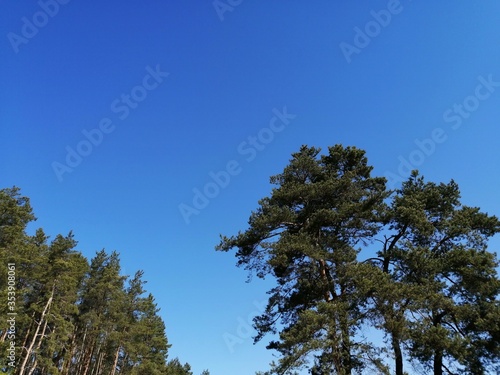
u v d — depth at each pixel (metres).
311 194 23.11
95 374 52.81
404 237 23.48
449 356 18.16
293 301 21.84
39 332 40.28
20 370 34.22
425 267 19.81
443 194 24.83
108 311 46.81
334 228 22.95
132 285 53.50
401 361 20.06
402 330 17.08
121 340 46.78
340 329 17.56
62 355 45.62
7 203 38.12
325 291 20.81
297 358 16.94
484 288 19.34
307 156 25.50
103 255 52.56
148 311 61.31
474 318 18.95
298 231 22.98
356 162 26.33
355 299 18.58
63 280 37.09
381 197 22.73
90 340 48.59
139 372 48.59
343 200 23.45
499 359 18.17
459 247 21.52
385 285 17.88
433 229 22.27
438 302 18.44
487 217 23.06
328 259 20.67
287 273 21.91
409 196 23.91
